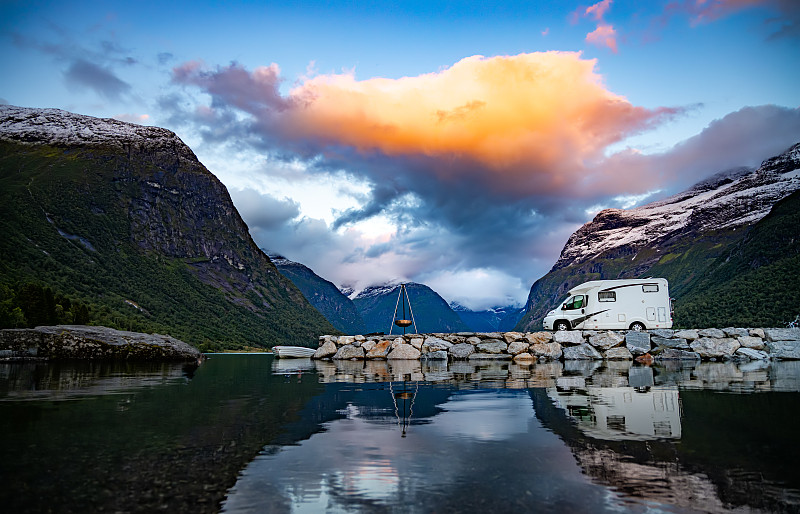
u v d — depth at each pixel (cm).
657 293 3519
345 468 636
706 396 1284
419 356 3500
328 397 1377
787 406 1102
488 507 496
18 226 19225
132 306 18275
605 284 3544
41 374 2119
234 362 4275
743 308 13888
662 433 829
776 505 498
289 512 482
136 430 874
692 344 3127
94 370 2422
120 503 502
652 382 1681
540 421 955
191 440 796
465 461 669
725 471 611
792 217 18275
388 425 933
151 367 2783
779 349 3058
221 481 580
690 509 489
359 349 3719
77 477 588
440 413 1072
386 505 501
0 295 8400
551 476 598
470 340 3584
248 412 1097
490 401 1254
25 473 601
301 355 5238
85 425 917
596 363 2873
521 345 3356
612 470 620
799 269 14338
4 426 900
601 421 945
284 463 661
